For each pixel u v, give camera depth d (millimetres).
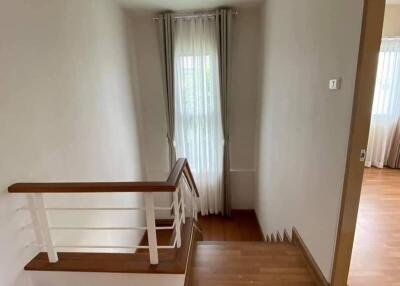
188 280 1783
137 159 4039
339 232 1559
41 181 1786
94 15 2660
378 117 4121
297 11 2199
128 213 3477
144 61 4102
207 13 3771
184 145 4320
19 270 1607
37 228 1711
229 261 2045
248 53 4000
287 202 2598
